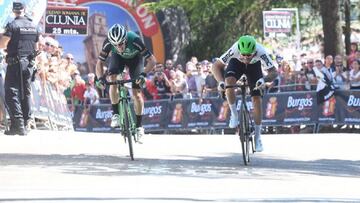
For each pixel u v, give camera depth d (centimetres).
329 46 4425
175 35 5138
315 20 5453
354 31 5681
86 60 4903
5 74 2839
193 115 3969
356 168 2088
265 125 3809
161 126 4047
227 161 2111
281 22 4066
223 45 5419
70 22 3678
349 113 3616
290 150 2539
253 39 1955
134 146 2488
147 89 4088
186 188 1520
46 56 3325
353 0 5406
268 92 3816
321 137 3067
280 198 1412
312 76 3753
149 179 1641
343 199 1437
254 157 2273
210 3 5128
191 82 4028
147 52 2100
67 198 1332
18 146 2362
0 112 2927
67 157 2077
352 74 3647
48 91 3325
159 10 5062
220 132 3900
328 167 2077
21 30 2716
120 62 2122
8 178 1620
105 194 1393
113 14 4972
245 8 5203
